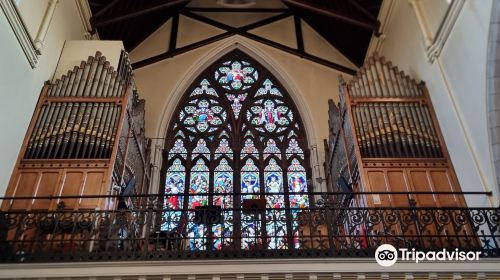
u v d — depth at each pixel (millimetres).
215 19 17281
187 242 10047
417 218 8336
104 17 13617
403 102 11344
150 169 13555
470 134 9469
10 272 7258
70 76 11172
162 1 14797
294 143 14820
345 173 11734
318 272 7480
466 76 9539
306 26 17094
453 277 7465
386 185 9977
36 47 10000
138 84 15367
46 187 9414
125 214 8688
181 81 15531
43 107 10547
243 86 16031
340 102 12312
